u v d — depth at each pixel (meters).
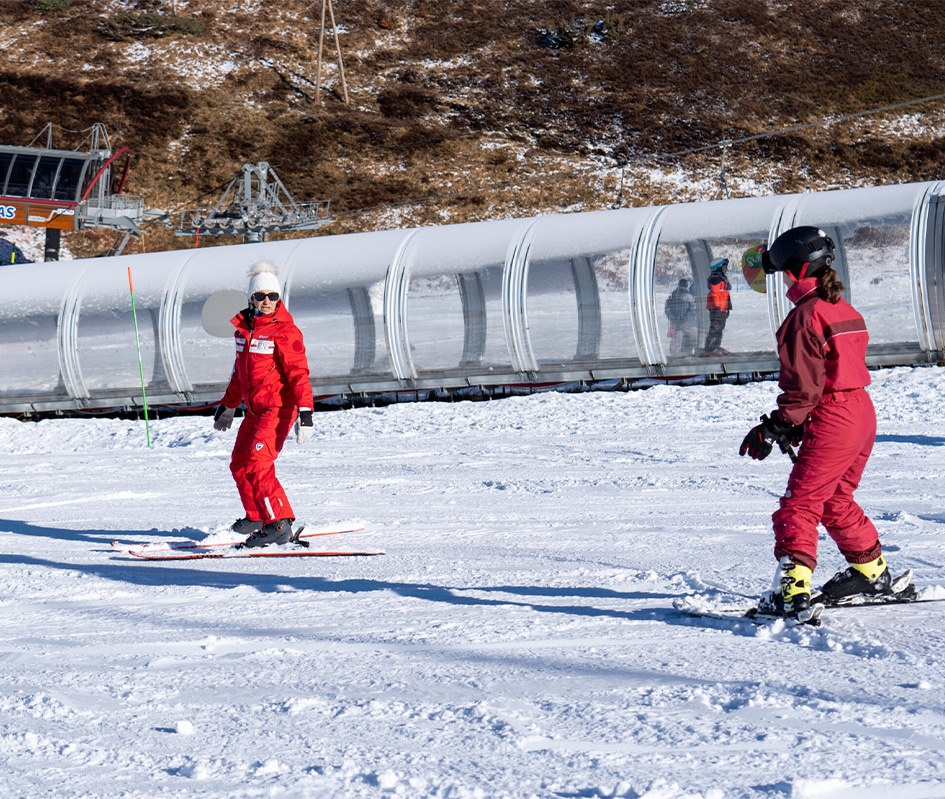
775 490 9.37
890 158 54.94
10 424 22.23
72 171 46.62
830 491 4.57
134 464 14.35
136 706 3.76
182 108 58.56
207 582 6.42
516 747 3.11
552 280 22.08
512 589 5.71
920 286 20.06
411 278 22.91
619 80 62.53
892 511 7.85
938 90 59.84
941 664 3.87
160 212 48.06
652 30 66.94
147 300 24.25
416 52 66.56
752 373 20.95
